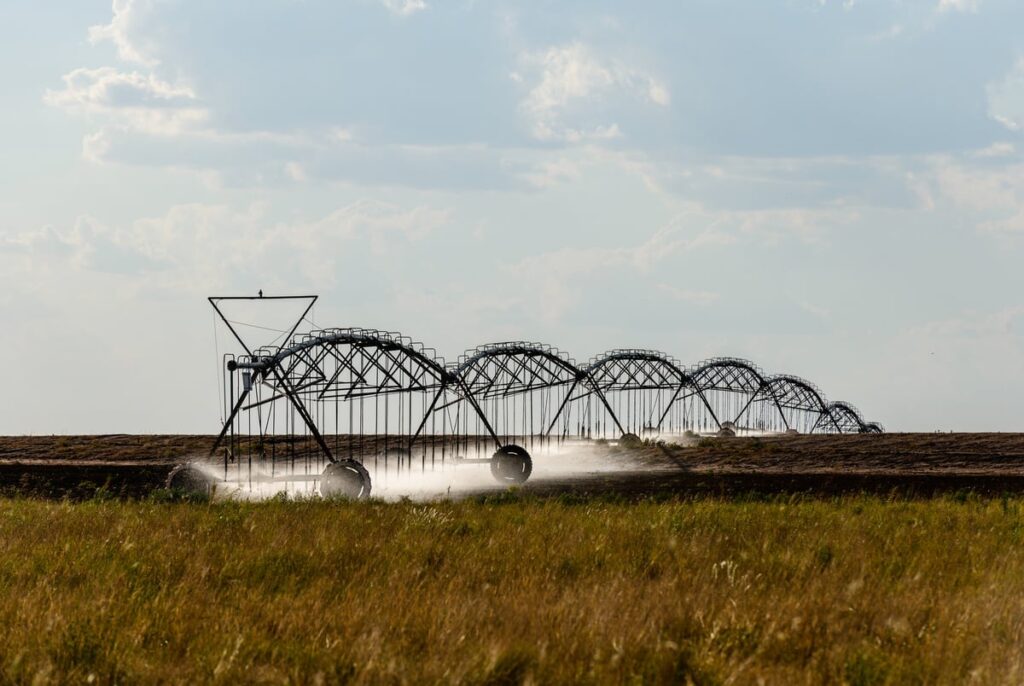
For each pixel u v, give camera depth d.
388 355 147.12
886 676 27.05
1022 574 42.03
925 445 180.00
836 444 184.00
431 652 29.05
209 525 59.94
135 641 30.77
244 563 44.88
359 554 48.12
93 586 40.12
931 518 67.25
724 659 28.11
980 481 115.19
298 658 28.44
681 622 32.09
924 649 29.23
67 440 193.25
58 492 114.44
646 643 29.27
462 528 58.94
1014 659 27.86
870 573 41.53
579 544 51.09
